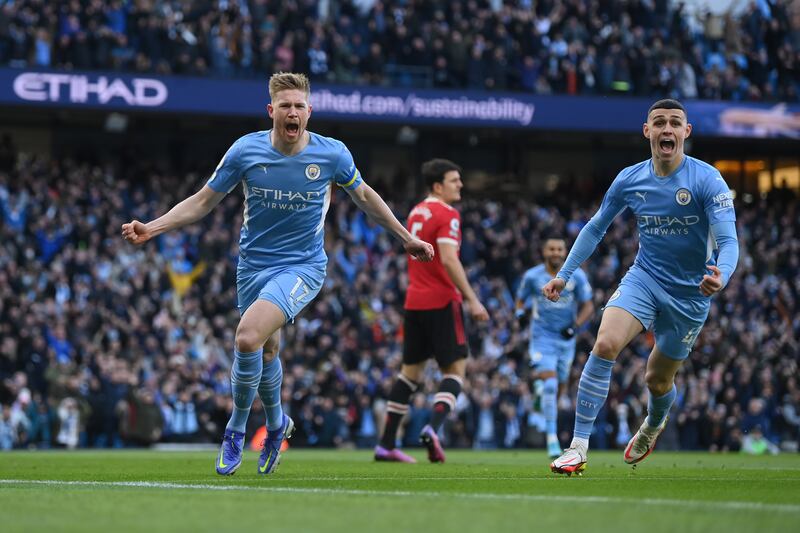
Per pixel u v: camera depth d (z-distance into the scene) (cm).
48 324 2498
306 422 2534
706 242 923
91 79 3116
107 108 3128
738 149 4116
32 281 2683
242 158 889
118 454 1736
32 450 2141
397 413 1368
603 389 920
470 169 4019
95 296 2619
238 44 3259
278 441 951
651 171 937
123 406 2386
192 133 3762
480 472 1015
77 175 3156
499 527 518
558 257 1528
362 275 3000
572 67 3503
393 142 3956
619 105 3500
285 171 891
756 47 3688
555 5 3656
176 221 882
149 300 2709
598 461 1485
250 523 534
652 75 3547
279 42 3331
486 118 3412
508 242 3300
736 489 762
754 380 2861
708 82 3584
